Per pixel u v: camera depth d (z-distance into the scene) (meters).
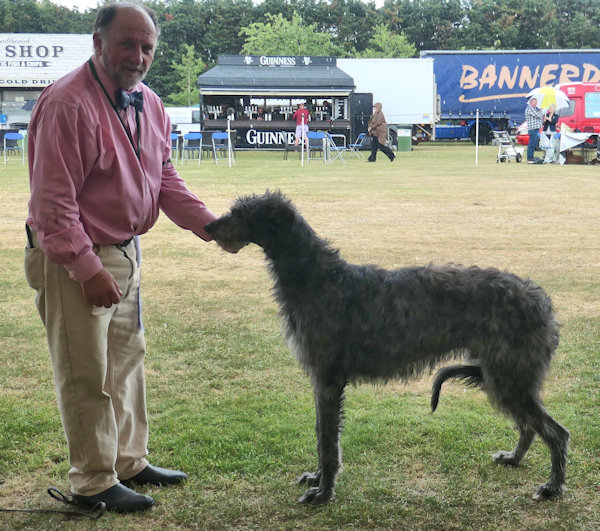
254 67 35.88
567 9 87.00
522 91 41.00
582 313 7.29
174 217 4.14
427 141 45.94
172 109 40.25
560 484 3.79
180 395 5.28
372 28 79.69
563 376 5.59
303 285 3.79
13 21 79.69
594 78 40.38
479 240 11.34
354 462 4.25
